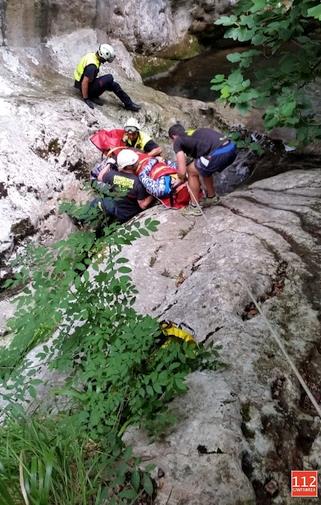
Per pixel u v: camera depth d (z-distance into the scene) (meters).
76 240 2.71
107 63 8.34
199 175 4.81
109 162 5.57
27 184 5.58
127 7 8.98
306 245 3.63
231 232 3.89
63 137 6.20
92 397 2.45
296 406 2.54
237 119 7.60
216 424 2.34
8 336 4.35
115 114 7.20
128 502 2.21
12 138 5.77
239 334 2.81
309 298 3.15
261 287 3.21
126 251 3.96
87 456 2.44
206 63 9.82
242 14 4.60
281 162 6.79
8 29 7.11
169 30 9.77
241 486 2.15
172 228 4.20
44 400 2.87
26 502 2.12
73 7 7.89
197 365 2.63
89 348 2.62
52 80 7.40
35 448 2.40
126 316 2.62
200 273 3.45
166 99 8.01
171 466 2.23
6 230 5.20
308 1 3.98
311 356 2.78
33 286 2.69
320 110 6.54
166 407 2.43
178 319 3.04
